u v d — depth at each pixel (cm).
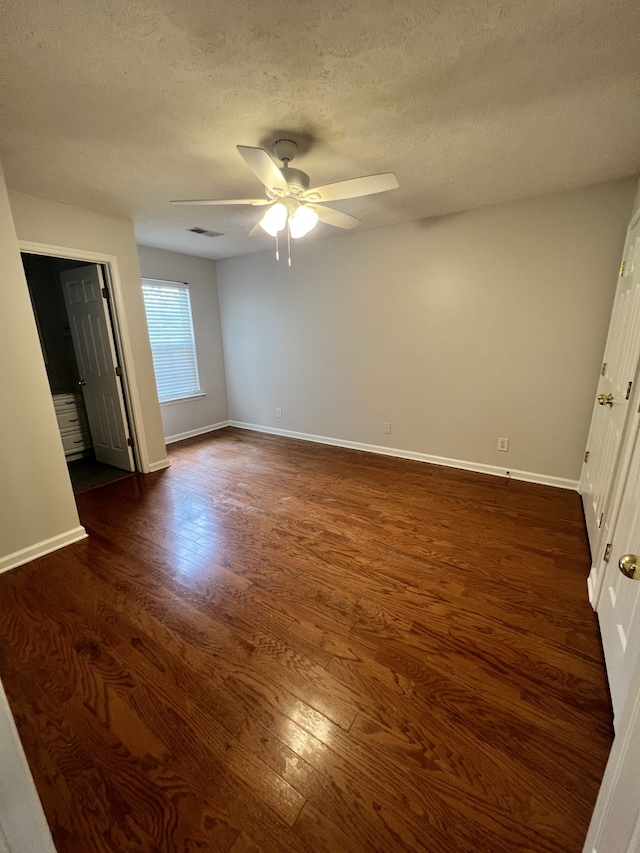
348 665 148
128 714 131
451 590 189
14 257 209
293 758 117
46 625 172
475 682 140
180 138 185
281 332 445
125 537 247
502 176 236
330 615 175
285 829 100
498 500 285
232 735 124
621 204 245
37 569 215
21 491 219
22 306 214
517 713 128
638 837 58
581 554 216
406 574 202
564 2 110
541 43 126
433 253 323
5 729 53
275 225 196
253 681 143
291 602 184
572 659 148
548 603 178
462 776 111
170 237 370
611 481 175
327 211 209
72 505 242
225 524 262
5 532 214
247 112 165
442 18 116
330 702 134
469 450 345
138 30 118
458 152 204
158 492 318
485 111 166
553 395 296
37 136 181
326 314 402
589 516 236
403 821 102
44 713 132
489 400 325
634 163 219
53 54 127
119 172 223
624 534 143
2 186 201
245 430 513
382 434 396
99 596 191
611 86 148
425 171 228
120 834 100
